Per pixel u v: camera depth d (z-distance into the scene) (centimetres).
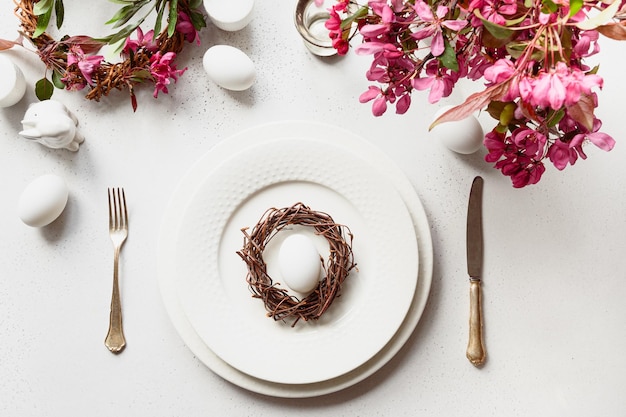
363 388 86
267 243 84
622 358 87
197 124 88
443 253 87
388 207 83
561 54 56
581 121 59
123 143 87
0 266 87
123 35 81
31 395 86
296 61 88
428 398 86
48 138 81
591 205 88
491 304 87
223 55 83
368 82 87
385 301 83
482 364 86
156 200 87
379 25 63
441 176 87
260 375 82
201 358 83
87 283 86
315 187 85
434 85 65
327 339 83
